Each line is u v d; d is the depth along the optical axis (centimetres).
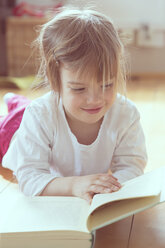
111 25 81
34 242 64
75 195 78
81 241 63
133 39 284
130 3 282
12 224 67
